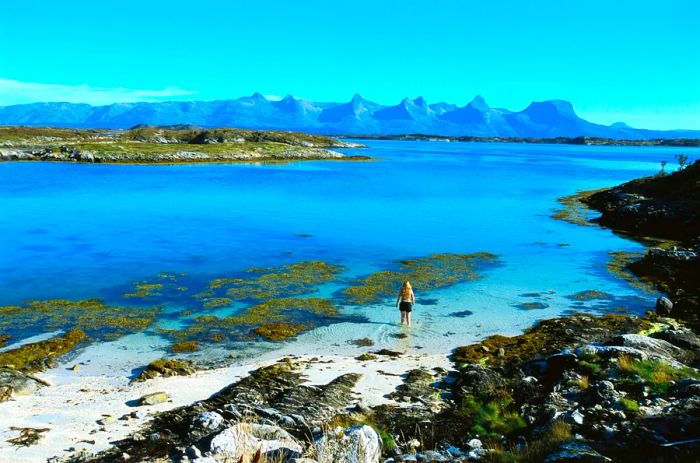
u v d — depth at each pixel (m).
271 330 23.45
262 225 50.62
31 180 88.25
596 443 11.46
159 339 22.34
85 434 14.29
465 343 22.44
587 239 45.69
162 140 186.38
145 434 14.25
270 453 10.85
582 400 15.05
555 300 28.50
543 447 11.21
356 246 41.62
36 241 41.16
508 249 41.19
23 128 188.88
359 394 17.19
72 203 63.00
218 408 15.88
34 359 19.86
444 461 11.88
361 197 75.06
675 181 61.09
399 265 35.69
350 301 27.89
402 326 24.44
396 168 142.00
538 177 119.50
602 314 26.20
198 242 41.97
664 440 11.33
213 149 153.12
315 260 36.62
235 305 26.89
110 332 22.94
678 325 24.31
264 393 17.19
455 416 15.30
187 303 27.03
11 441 13.80
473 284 31.47
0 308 25.50
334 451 10.88
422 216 58.34
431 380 18.45
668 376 16.03
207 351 21.22
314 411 15.73
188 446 13.17
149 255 37.09
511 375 18.44
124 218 53.19
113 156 130.75
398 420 15.10
